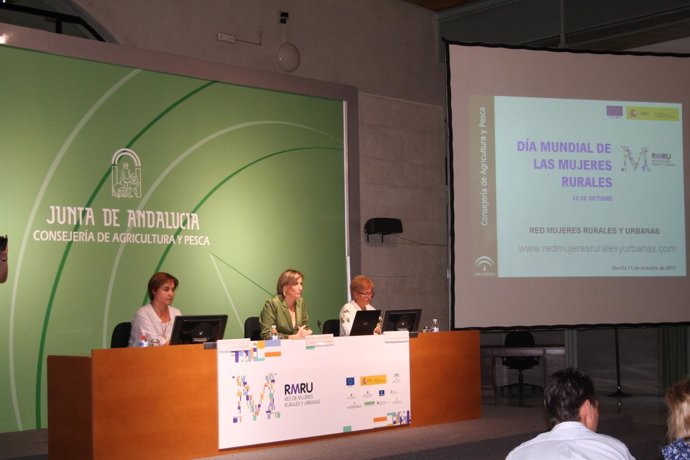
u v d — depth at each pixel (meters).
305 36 8.52
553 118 7.62
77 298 6.48
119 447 4.16
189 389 4.42
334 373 5.03
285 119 8.03
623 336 9.05
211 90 7.46
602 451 2.25
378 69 9.18
